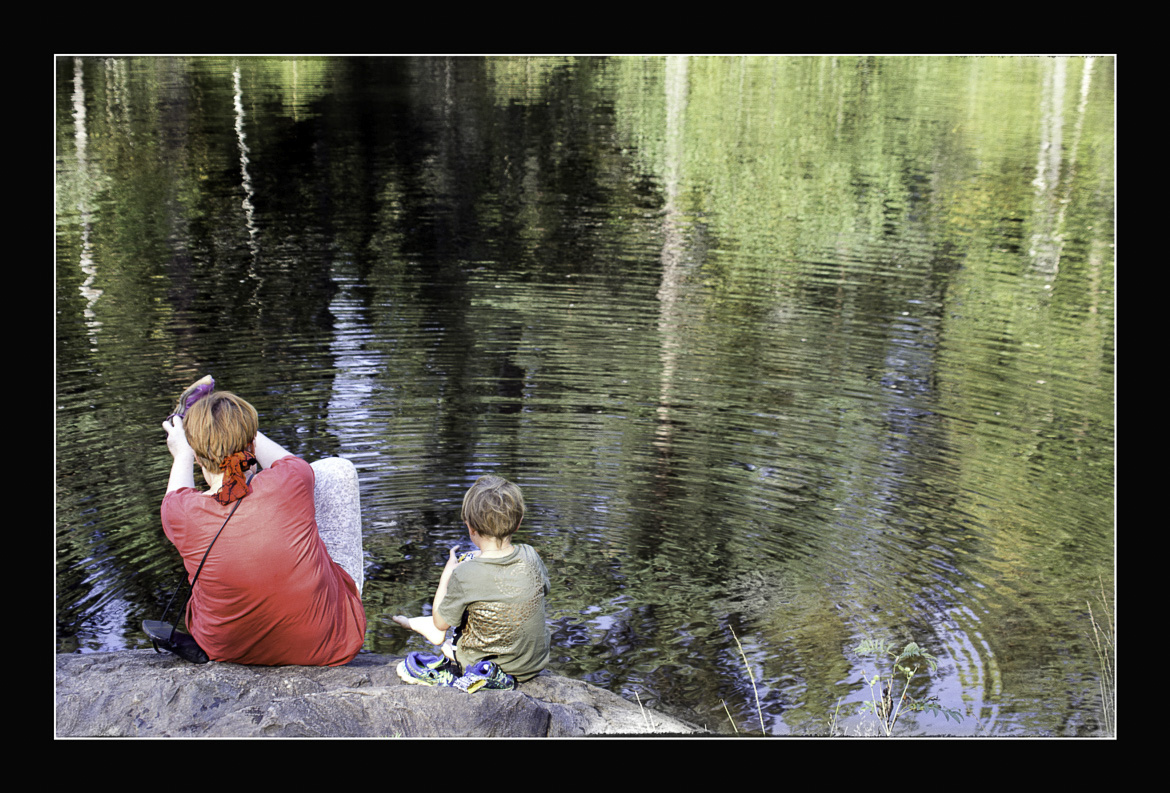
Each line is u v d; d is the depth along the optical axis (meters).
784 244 10.79
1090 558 5.07
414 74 16.55
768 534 5.32
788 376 7.36
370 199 12.00
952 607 4.68
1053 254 10.34
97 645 4.15
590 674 4.19
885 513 5.53
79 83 14.46
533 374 7.28
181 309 8.40
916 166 12.80
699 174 13.18
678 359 7.65
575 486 5.75
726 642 4.41
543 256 10.27
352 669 3.51
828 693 4.06
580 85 16.44
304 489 3.38
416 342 7.86
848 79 14.70
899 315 8.73
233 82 15.78
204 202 11.56
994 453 6.22
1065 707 3.96
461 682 3.38
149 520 5.23
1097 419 6.64
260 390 6.84
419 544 5.15
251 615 3.33
